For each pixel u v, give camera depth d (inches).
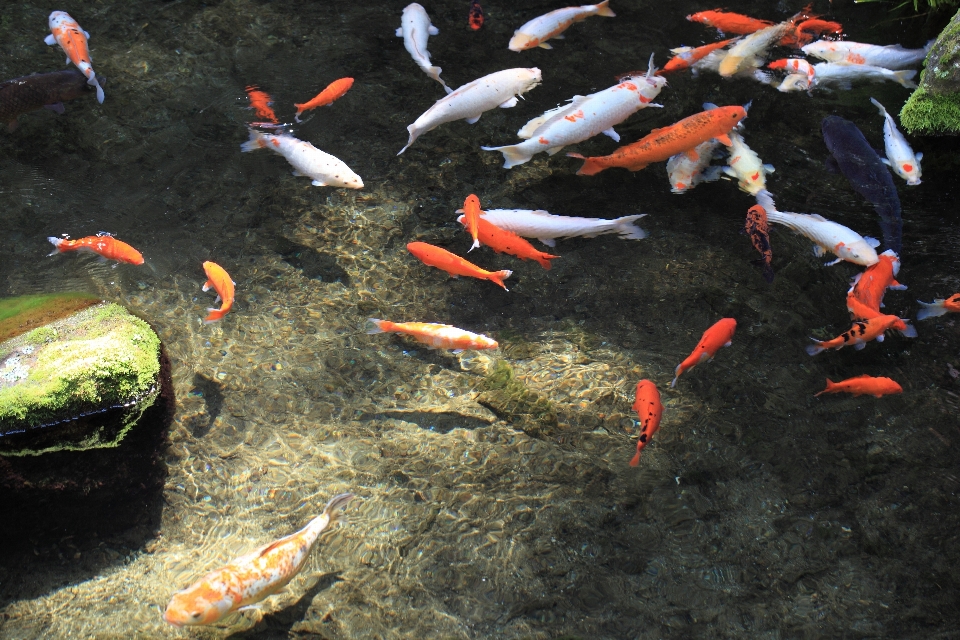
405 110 202.5
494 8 231.9
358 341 157.8
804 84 202.1
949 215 175.3
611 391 149.3
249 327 158.7
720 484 135.3
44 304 131.3
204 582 100.2
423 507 131.0
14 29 213.8
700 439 141.9
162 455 133.7
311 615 116.6
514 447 140.4
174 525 127.6
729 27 217.9
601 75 210.2
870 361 153.3
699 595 120.5
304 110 197.3
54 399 115.3
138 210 177.3
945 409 145.3
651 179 187.9
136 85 203.6
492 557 124.4
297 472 135.7
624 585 121.3
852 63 202.7
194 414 142.9
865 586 122.3
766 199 173.9
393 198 183.9
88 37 205.9
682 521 129.9
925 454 139.4
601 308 164.6
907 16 222.5
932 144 189.5
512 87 180.4
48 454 116.6
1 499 114.8
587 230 161.6
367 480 134.9
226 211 179.3
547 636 115.0
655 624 116.8
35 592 118.3
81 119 194.4
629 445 141.0
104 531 125.7
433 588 120.6
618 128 198.7
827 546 127.2
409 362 154.6
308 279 168.2
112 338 125.0
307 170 163.6
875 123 194.9
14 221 171.9
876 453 139.7
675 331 160.1
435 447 140.3
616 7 231.3
